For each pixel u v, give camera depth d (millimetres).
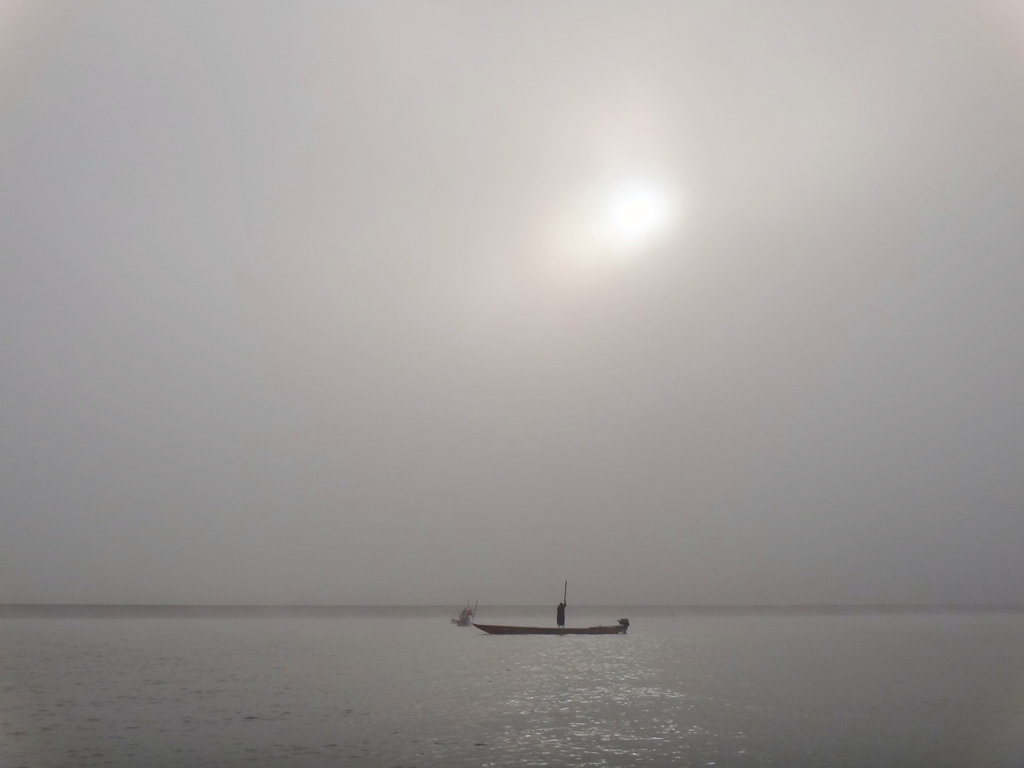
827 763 27531
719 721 35188
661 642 90938
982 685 48719
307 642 87875
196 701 39688
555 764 27141
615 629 101500
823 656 71688
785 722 35000
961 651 78750
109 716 35094
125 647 78312
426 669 56781
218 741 30078
